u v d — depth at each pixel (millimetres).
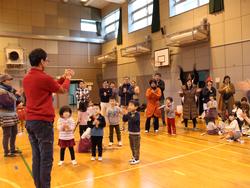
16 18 12977
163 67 10477
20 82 12883
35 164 2270
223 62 8062
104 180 3285
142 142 5395
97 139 4141
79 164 3982
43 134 2188
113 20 14258
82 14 14711
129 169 3703
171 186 3027
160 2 10438
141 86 11836
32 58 2230
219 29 8141
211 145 4980
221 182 3111
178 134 6145
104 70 14992
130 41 12469
